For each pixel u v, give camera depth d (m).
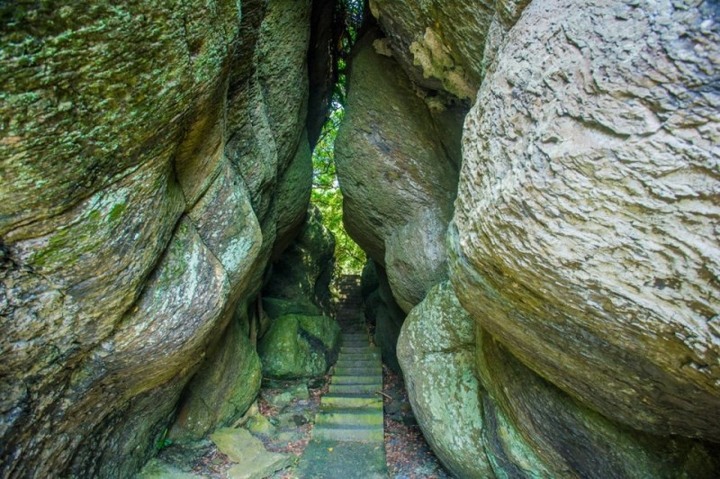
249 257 4.71
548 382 3.63
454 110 5.95
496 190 2.56
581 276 2.21
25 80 2.00
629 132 1.91
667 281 1.94
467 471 4.83
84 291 2.84
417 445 6.57
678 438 3.08
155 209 3.14
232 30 3.23
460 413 4.89
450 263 3.53
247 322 7.34
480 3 3.92
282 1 6.01
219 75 3.21
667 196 1.84
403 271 7.25
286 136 6.98
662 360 2.22
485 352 4.37
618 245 2.04
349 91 7.48
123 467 4.43
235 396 6.27
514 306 2.91
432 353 5.41
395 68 6.71
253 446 5.77
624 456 3.27
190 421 5.54
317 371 8.91
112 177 2.67
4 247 2.39
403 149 6.97
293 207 8.23
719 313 1.81
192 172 3.64
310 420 7.16
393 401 8.26
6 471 2.88
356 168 7.50
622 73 1.96
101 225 2.71
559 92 2.24
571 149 2.09
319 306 11.90
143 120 2.64
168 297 3.54
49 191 2.34
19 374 2.77
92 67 2.22
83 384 3.30
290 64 6.55
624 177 1.94
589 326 2.45
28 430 2.99
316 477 5.59
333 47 9.40
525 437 3.99
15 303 2.56
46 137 2.19
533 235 2.33
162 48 2.52
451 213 6.66
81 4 2.03
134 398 4.14
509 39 2.91
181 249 3.69
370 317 13.69
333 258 15.15
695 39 1.76
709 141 1.71
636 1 2.00
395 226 7.52
